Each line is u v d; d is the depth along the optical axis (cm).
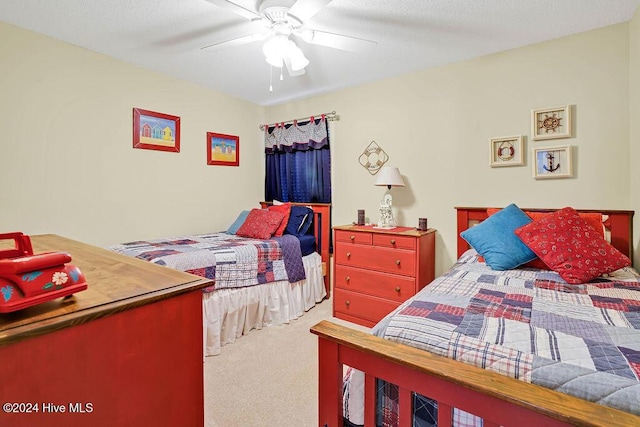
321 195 360
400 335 108
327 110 356
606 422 62
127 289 88
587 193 227
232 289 246
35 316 69
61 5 195
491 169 262
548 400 69
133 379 81
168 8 198
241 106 381
